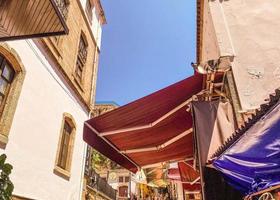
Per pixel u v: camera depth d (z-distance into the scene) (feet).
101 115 16.79
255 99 15.35
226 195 11.89
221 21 19.94
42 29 12.91
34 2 11.03
